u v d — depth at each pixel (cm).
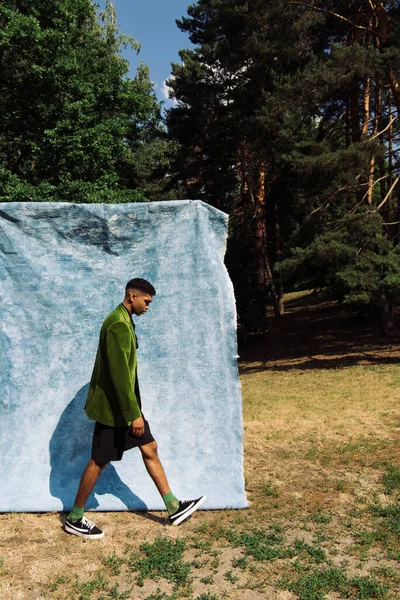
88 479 360
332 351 2022
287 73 1788
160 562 322
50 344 439
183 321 446
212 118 2459
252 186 2689
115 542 353
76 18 1794
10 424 427
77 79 1673
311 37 1861
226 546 346
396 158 1727
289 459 521
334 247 1526
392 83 1623
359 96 2000
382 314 2152
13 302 439
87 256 452
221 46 2130
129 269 452
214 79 2480
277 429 652
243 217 2811
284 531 366
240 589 296
